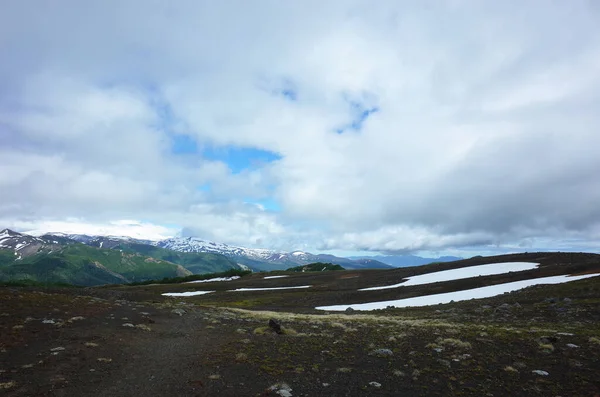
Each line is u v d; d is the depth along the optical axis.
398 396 13.69
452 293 68.00
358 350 20.16
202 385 14.48
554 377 15.12
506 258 117.81
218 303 73.69
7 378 14.18
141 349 20.06
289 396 13.44
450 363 17.34
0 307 26.92
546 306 39.00
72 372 15.34
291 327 29.09
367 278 119.56
